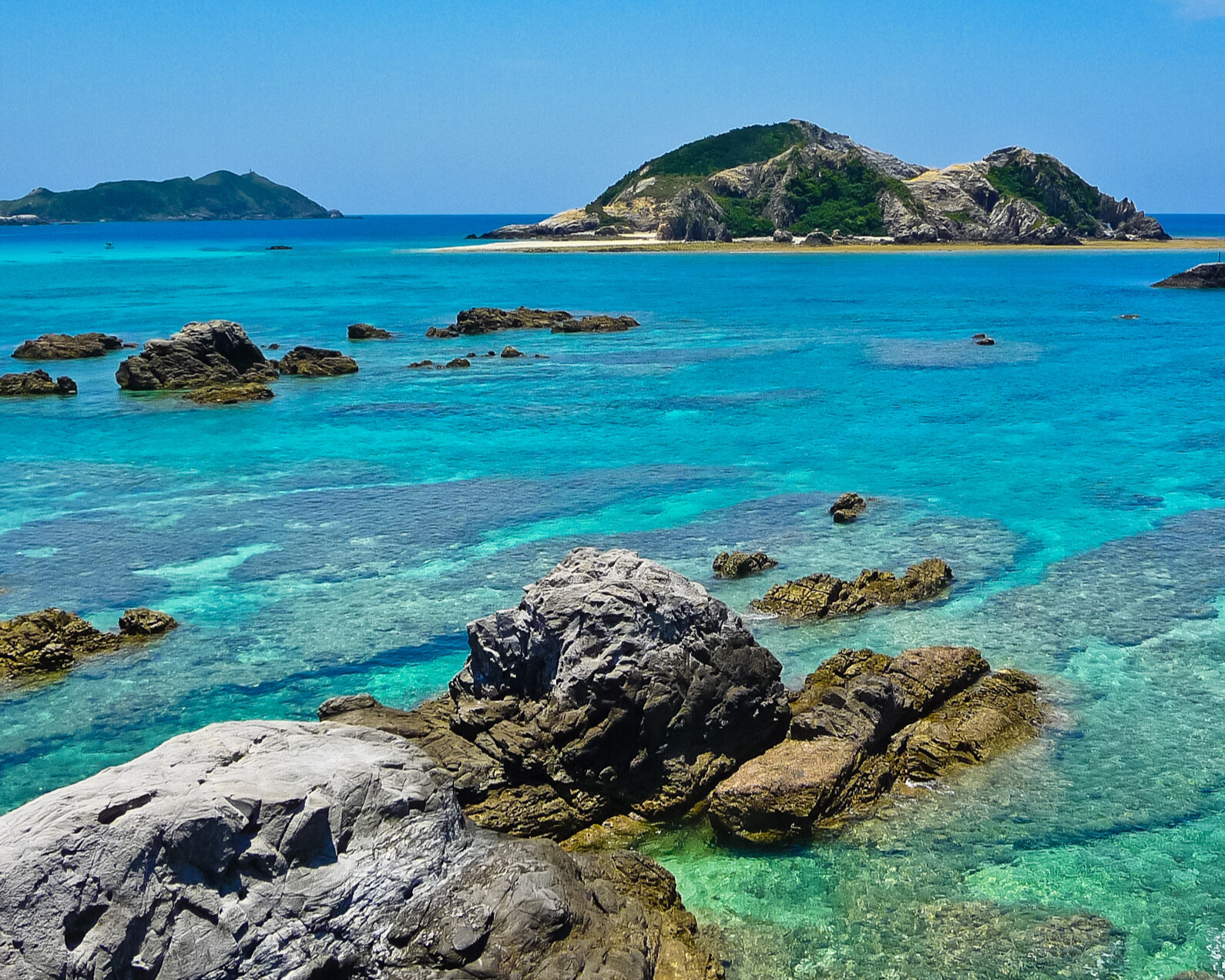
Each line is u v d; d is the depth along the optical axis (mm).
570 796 16547
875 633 23750
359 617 25016
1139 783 17531
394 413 50500
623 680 16844
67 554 29500
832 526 31750
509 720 17359
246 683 21719
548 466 39750
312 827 11883
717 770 17297
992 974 13227
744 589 26406
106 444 43812
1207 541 30047
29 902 10266
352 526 32125
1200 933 13938
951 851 15750
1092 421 47500
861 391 55688
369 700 18969
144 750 19172
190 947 10805
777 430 46094
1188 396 53531
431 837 12789
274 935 11234
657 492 35844
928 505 33969
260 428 46938
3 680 21750
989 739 18531
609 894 13312
